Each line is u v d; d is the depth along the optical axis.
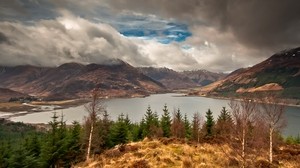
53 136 60.22
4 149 62.78
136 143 35.00
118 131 69.75
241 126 23.58
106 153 31.66
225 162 24.33
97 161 29.67
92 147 64.38
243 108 23.78
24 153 55.88
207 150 29.56
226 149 29.77
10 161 54.16
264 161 24.42
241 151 23.48
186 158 25.92
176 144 32.81
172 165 24.48
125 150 31.75
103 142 67.62
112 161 27.78
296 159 31.09
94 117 52.38
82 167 29.30
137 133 76.12
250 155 24.92
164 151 28.86
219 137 37.41
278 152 35.56
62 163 60.19
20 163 54.25
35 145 65.38
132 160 26.38
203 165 23.86
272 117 33.91
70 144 63.38
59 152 58.94
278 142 46.53
